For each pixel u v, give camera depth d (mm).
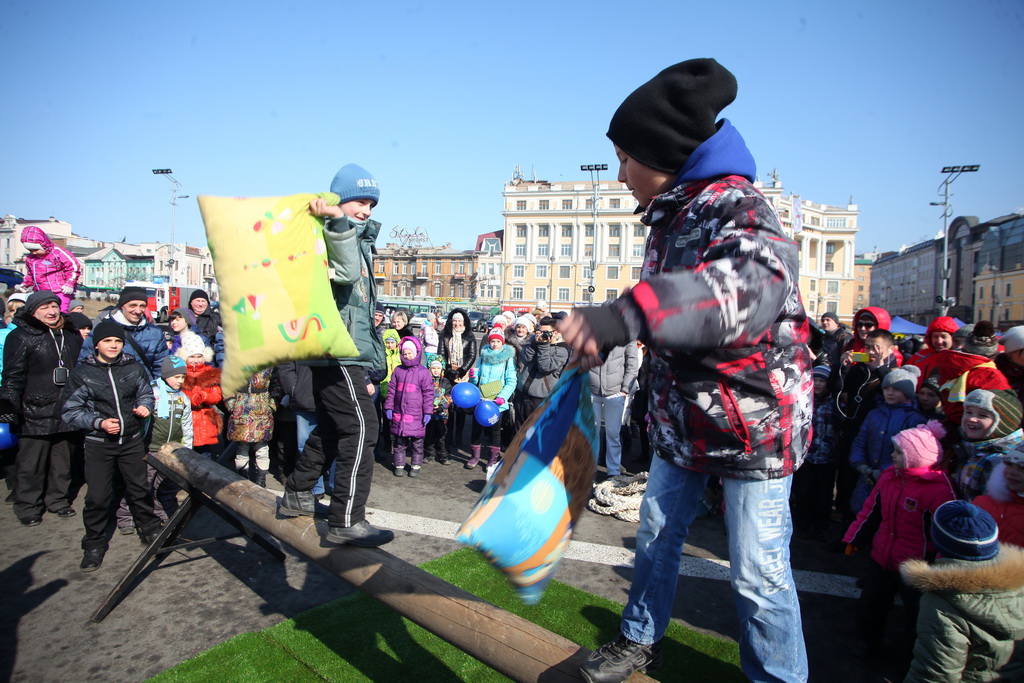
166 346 5645
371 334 2666
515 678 1887
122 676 2883
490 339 7066
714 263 1254
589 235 75312
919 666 2545
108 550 4418
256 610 3561
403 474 6574
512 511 1547
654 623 1829
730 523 1705
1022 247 46531
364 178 2633
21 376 4832
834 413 4984
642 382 6359
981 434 3416
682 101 1624
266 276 2027
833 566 4535
